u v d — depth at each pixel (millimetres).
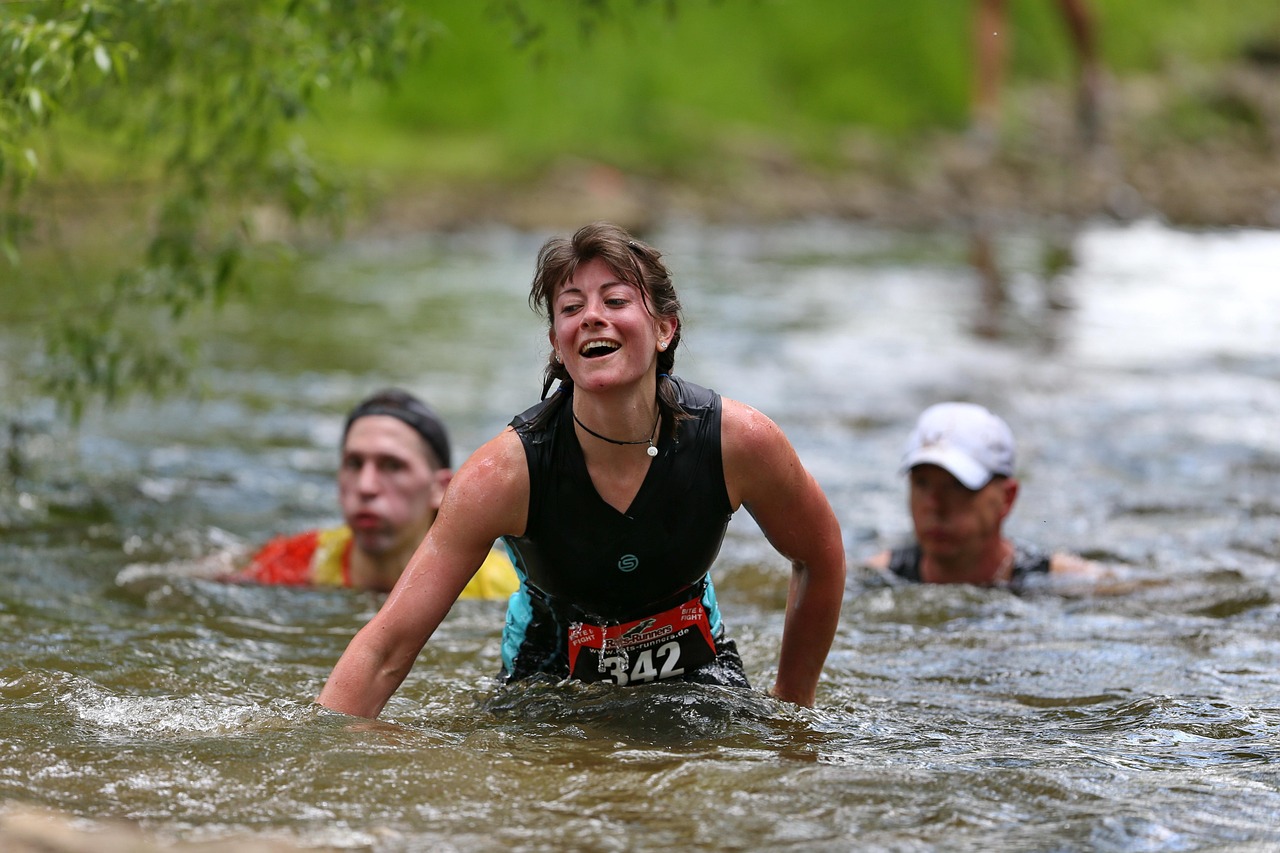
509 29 25516
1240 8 116438
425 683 15008
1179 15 111562
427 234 63344
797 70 93750
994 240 67125
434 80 81938
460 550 12547
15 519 22516
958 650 16672
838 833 10289
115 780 11109
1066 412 32094
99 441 28062
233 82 22000
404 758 11633
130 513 23328
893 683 15297
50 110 17922
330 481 26141
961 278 54250
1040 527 23234
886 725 13492
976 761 12055
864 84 93250
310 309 44688
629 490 12523
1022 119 92938
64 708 13156
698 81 88375
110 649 16000
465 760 11688
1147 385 34875
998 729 13414
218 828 10203
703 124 85062
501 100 82188
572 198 69812
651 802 10867
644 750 12172
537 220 66375
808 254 61281
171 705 13367
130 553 21125
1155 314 46125
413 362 36969
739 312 45781
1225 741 12938
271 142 25250
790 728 13070
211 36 22750
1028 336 42000
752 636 17438
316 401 32375
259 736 12102
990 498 19781
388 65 21656
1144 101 97625
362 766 11430
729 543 22516
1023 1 103625
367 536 19547
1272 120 98312
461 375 35344
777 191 77062
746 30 94188
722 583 20203
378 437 19562
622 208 69188
